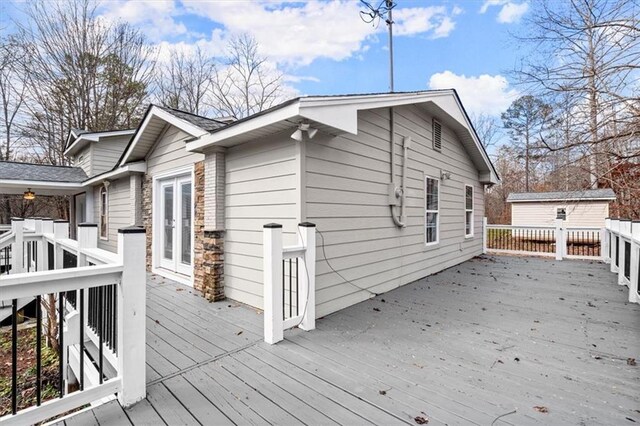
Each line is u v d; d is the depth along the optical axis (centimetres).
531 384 232
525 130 1920
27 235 462
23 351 444
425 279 612
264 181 407
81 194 1225
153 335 324
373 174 485
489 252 1053
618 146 580
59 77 1394
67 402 185
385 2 797
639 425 186
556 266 770
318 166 387
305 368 255
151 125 585
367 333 332
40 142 1445
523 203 1597
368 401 210
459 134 786
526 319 379
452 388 226
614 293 506
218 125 513
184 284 548
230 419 192
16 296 165
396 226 544
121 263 204
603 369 256
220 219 464
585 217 1399
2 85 1376
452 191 780
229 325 354
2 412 307
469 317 386
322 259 391
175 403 207
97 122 1453
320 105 338
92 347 304
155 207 649
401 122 557
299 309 345
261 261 411
